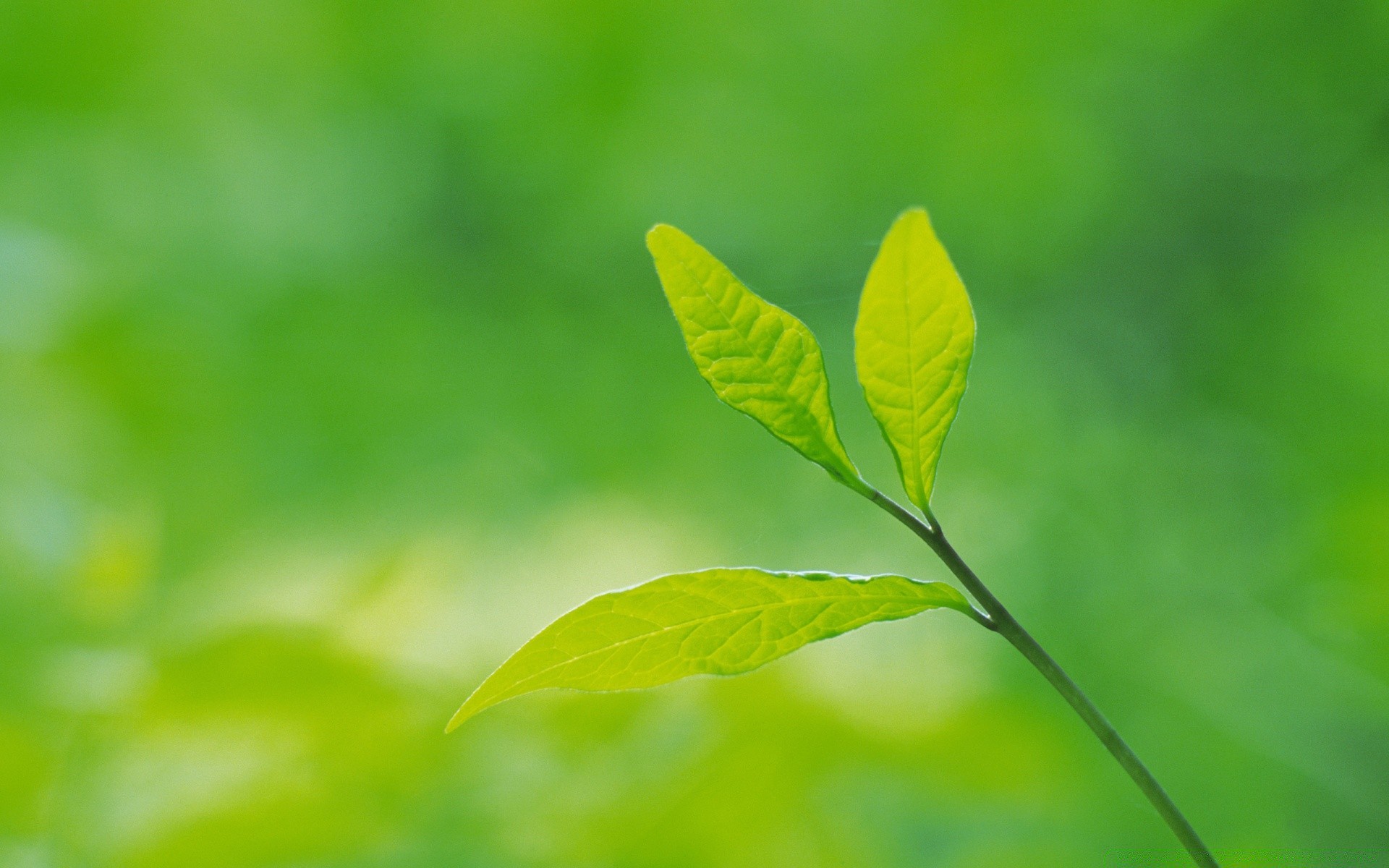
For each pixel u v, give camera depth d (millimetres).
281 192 3486
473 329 3447
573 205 3625
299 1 3471
